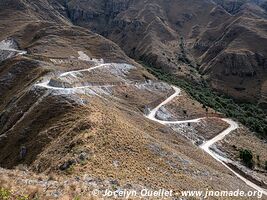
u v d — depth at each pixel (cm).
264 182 8900
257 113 19950
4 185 2617
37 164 5572
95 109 7575
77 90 9338
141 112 11762
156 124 10156
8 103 10381
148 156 5353
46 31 18825
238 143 11919
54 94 8475
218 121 13400
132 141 5616
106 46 17850
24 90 10212
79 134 5709
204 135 11806
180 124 11875
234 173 9156
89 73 13062
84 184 3169
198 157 8650
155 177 4412
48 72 11281
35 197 2494
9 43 18575
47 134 6944
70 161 4428
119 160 4709
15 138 7656
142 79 15200
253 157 11081
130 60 17488
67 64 13988
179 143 9244
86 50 17362
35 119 7869
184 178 5066
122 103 11581
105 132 5666
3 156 7425
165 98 14262
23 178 3084
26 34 19350
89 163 4303
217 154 10450
